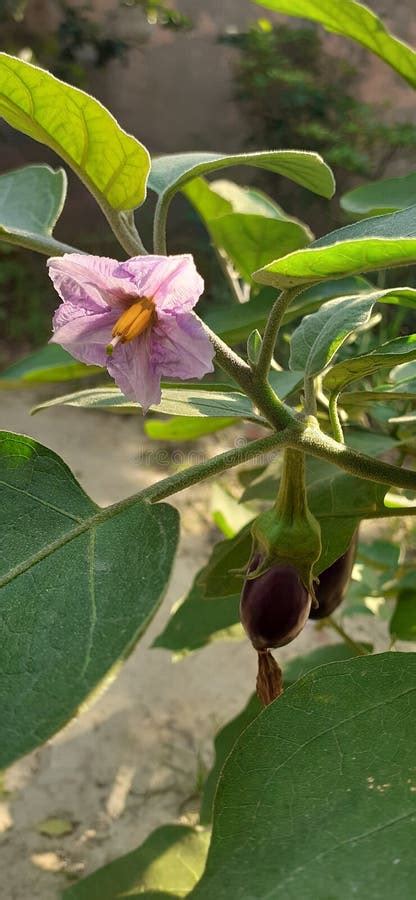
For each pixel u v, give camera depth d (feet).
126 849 1.87
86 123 0.60
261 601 0.59
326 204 4.77
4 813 1.94
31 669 0.43
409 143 4.62
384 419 0.93
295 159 0.68
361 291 0.92
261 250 0.98
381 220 0.58
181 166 0.81
